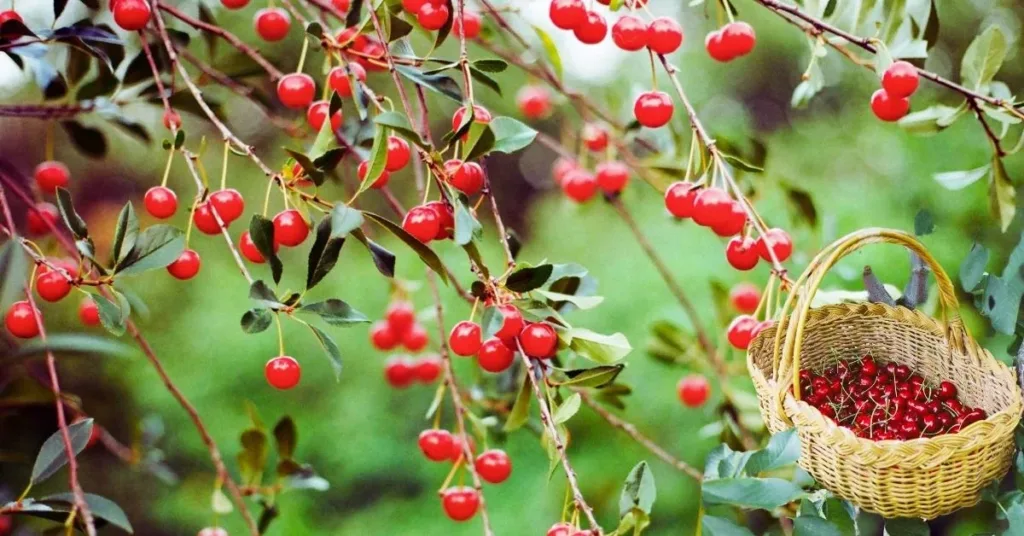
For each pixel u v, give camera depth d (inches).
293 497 117.3
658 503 102.0
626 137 68.1
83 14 70.9
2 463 66.6
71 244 63.6
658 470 103.5
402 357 70.9
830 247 57.5
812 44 58.8
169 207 56.7
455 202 54.4
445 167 55.6
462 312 111.7
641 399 105.7
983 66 59.2
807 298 57.1
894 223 106.0
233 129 136.3
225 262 135.3
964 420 59.9
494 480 60.4
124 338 121.4
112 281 55.5
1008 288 59.5
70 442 56.1
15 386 64.8
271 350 125.7
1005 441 57.8
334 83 58.1
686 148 68.6
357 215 54.2
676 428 105.0
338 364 54.6
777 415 58.0
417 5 56.4
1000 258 104.6
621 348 55.9
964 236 106.7
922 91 120.2
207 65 65.5
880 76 57.6
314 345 127.5
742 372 70.4
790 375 57.5
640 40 56.2
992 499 58.2
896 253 101.0
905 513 57.4
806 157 132.3
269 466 119.3
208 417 120.3
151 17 60.9
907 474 56.8
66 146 130.9
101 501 56.0
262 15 61.1
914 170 114.1
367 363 127.7
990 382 60.1
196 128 126.6
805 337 62.3
